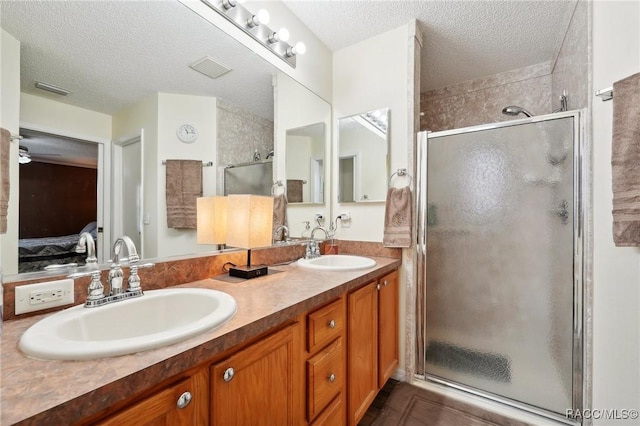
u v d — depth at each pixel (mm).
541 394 1616
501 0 1767
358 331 1447
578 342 1516
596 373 1410
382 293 1744
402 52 2033
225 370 742
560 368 1572
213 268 1401
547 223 1616
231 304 911
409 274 1980
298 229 2047
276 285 1237
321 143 2242
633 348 1104
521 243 1689
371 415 1623
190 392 668
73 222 1015
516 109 2176
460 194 1875
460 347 1862
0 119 852
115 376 529
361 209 2205
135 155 1195
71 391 482
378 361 1684
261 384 867
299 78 2021
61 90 987
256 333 823
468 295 1844
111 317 871
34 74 926
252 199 1435
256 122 1719
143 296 968
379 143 2115
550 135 1611
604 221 1337
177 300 1027
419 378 1971
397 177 2045
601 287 1365
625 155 973
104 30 1096
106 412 526
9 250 862
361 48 2229
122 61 1151
